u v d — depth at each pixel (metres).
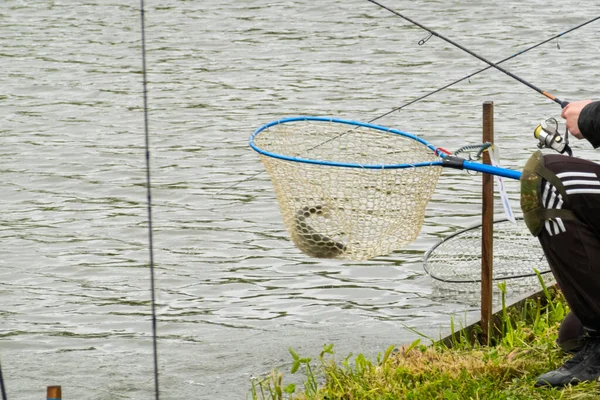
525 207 13.79
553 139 15.59
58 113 49.00
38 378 20.86
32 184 37.34
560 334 15.31
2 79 56.66
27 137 44.41
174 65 59.94
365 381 15.84
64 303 26.02
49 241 31.12
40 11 77.12
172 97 52.00
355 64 58.44
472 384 15.01
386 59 59.41
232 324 24.02
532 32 64.38
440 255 26.70
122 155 41.28
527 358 16.05
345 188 15.84
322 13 74.00
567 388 14.42
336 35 66.88
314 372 19.27
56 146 42.78
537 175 13.60
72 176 38.31
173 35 68.38
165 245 30.66
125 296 26.48
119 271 28.45
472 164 15.31
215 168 39.16
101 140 43.72
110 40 67.25
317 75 56.12
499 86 51.81
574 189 13.41
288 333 22.92
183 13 75.56
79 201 35.28
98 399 19.52
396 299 25.34
